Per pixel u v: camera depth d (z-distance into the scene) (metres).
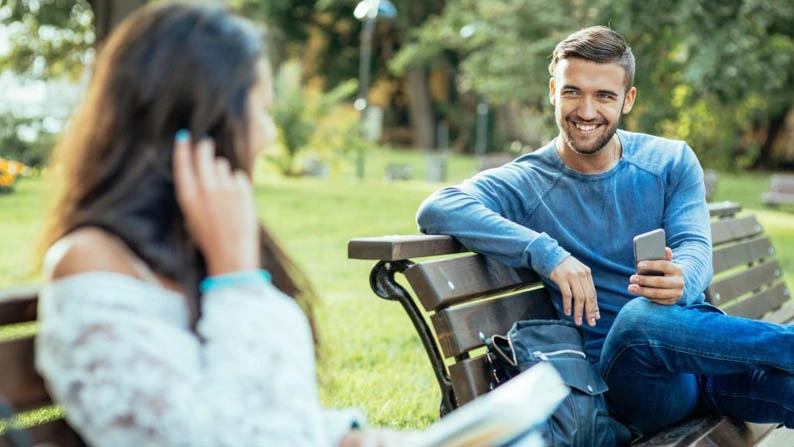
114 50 1.51
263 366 1.43
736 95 15.77
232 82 1.49
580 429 2.48
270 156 21.11
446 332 2.52
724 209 4.52
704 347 2.60
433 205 2.85
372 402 3.98
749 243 4.59
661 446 2.64
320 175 22.27
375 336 5.29
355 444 1.71
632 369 2.72
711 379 2.92
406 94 44.00
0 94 15.20
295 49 39.12
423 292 2.51
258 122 1.56
